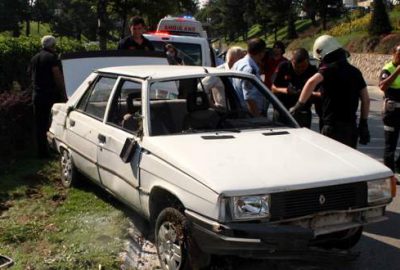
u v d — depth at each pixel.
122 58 8.75
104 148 5.86
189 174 4.41
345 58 6.28
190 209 4.36
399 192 7.66
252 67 7.41
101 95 6.38
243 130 5.50
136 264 5.03
